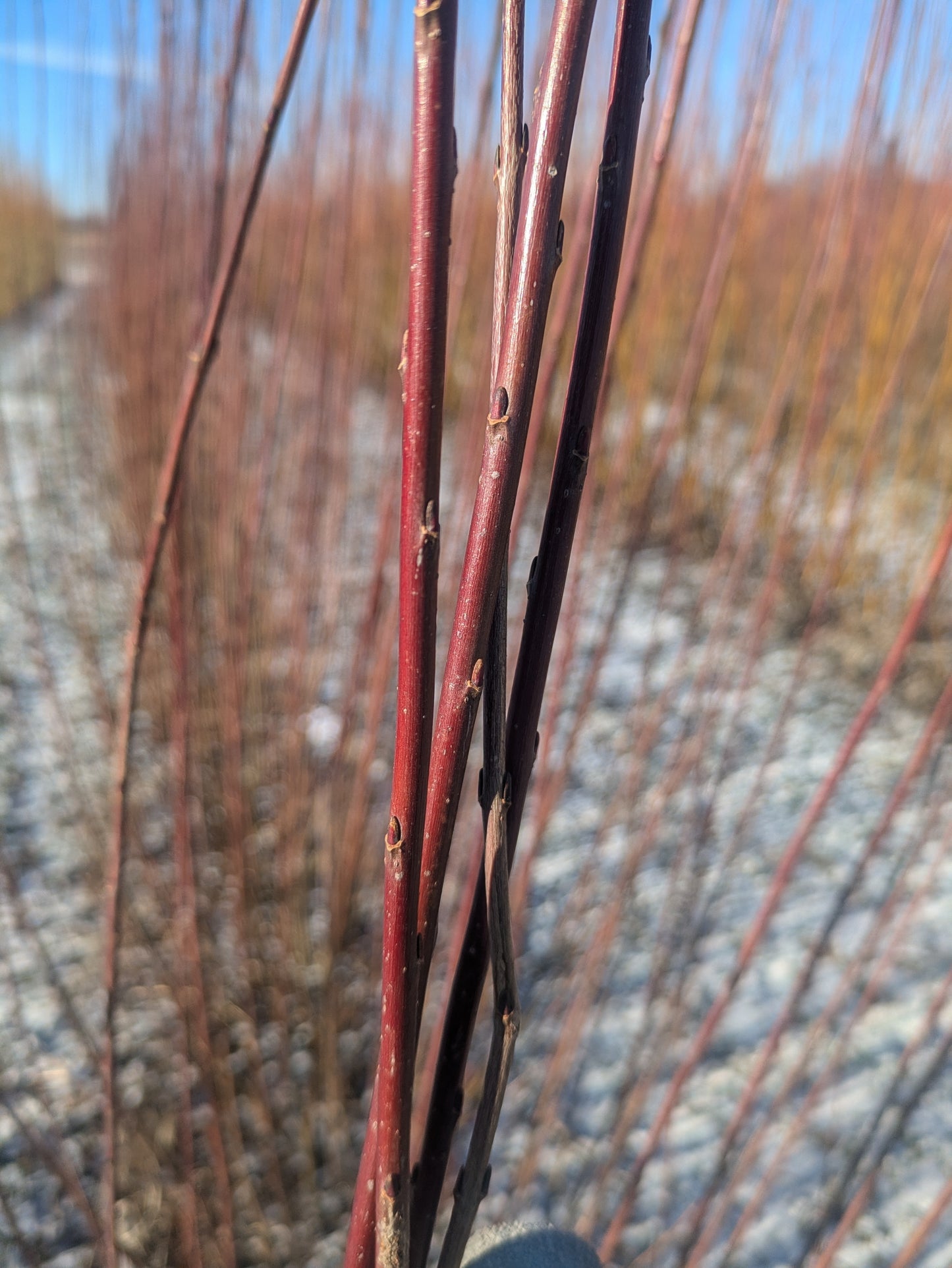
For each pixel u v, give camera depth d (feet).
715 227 2.93
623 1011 3.51
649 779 4.60
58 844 4.28
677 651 6.02
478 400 2.35
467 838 2.71
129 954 3.61
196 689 3.56
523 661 0.72
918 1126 3.16
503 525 0.63
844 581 6.36
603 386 1.45
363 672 3.06
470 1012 0.79
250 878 3.30
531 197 0.59
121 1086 3.15
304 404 3.31
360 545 3.77
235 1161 2.85
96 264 11.38
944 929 4.01
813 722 5.62
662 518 7.51
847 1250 2.74
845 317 2.14
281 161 3.84
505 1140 3.03
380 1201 0.72
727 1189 2.06
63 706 5.36
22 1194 2.80
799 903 4.15
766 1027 3.53
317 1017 3.23
